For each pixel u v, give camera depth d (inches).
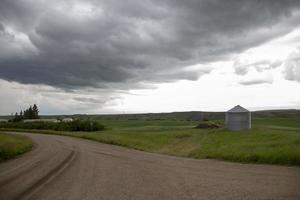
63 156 998.4
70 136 2461.9
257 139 1358.3
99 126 3521.2
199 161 856.9
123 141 1711.4
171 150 1279.5
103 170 687.7
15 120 5211.6
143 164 794.8
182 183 522.3
